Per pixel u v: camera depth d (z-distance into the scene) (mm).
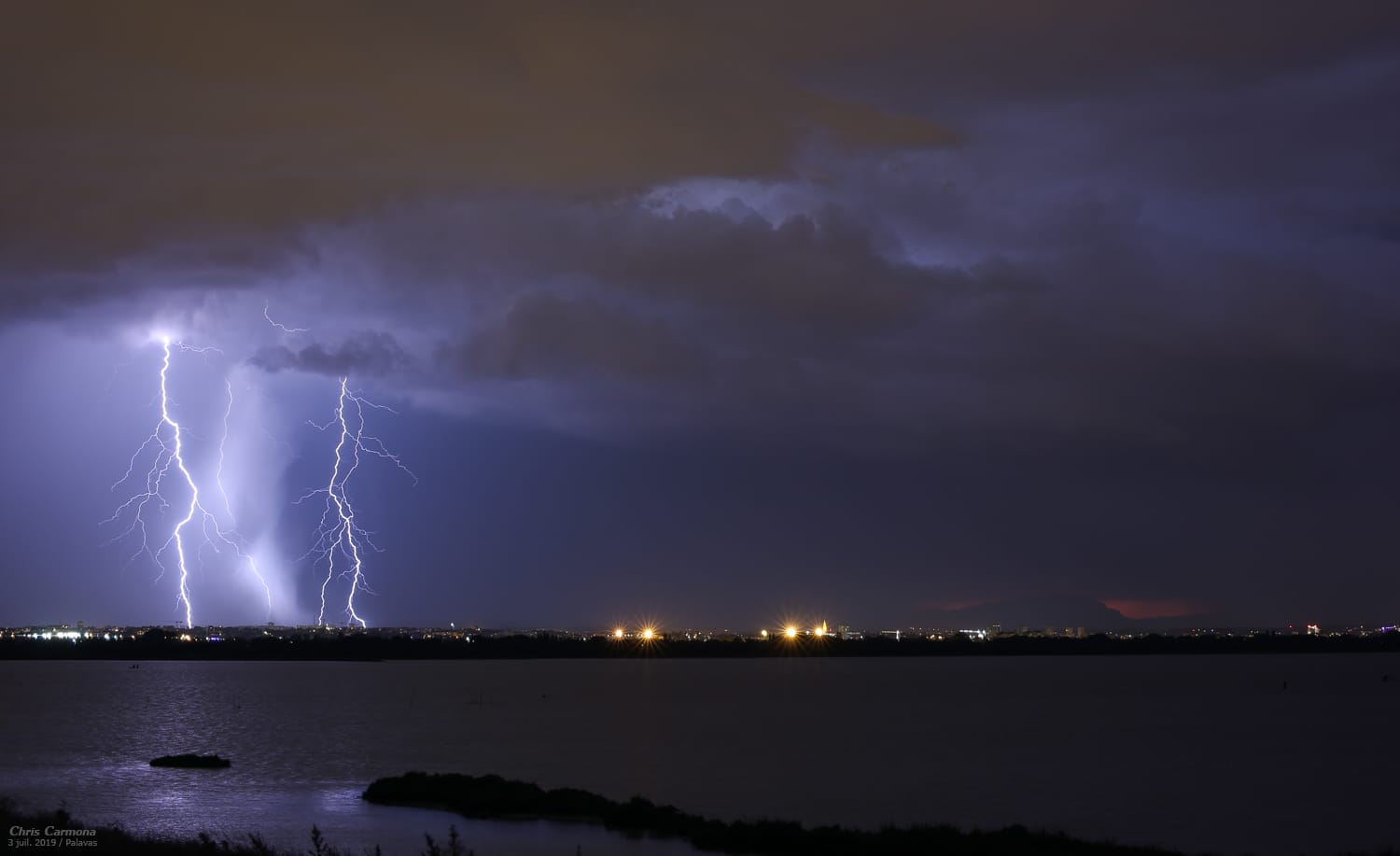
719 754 85125
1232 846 50031
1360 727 116000
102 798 55375
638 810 46062
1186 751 91562
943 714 136125
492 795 50812
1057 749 92312
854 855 38000
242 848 31875
